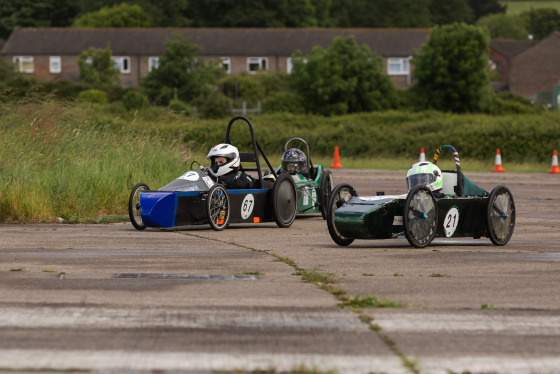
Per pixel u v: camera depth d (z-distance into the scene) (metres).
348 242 43.50
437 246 43.66
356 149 164.25
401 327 24.44
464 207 43.78
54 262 36.28
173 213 49.25
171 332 23.64
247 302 27.70
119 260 37.06
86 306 26.86
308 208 59.50
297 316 25.67
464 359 21.22
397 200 42.19
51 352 21.55
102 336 23.16
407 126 180.38
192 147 82.69
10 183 57.16
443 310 26.77
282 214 54.00
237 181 53.28
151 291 29.52
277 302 27.73
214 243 44.03
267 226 55.22
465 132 160.62
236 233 49.75
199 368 20.28
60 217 56.78
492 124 170.62
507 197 44.81
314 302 27.78
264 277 32.75
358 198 42.97
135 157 68.06
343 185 43.72
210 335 23.34
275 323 24.78
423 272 34.34
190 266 35.47
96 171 61.72
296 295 28.97
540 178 109.38
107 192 60.78
